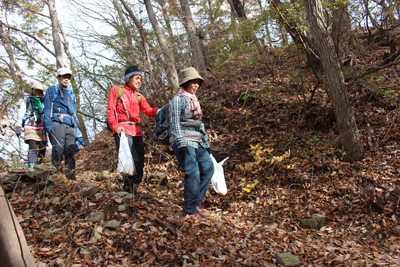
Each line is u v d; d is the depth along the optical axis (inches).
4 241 60.3
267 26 259.6
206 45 350.9
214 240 112.3
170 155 223.1
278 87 256.1
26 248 65.1
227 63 303.1
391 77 226.4
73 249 98.1
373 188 145.8
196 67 338.0
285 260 103.0
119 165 132.6
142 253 100.7
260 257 107.3
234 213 153.8
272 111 236.1
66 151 162.1
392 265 104.3
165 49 277.3
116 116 141.2
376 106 209.6
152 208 129.1
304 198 158.7
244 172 190.7
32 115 180.1
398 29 319.6
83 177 225.0
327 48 173.3
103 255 96.7
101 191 137.1
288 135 210.5
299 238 128.3
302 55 244.2
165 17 353.7
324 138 199.3
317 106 220.7
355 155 171.8
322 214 144.2
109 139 305.9
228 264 99.8
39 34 433.7
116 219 115.3
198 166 136.8
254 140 218.5
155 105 266.5
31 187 132.3
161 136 141.7
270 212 153.1
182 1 350.3
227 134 238.7
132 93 147.4
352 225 134.3
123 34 340.5
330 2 215.2
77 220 111.4
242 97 257.6
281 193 165.5
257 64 278.4
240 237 124.8
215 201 167.5
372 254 113.6
